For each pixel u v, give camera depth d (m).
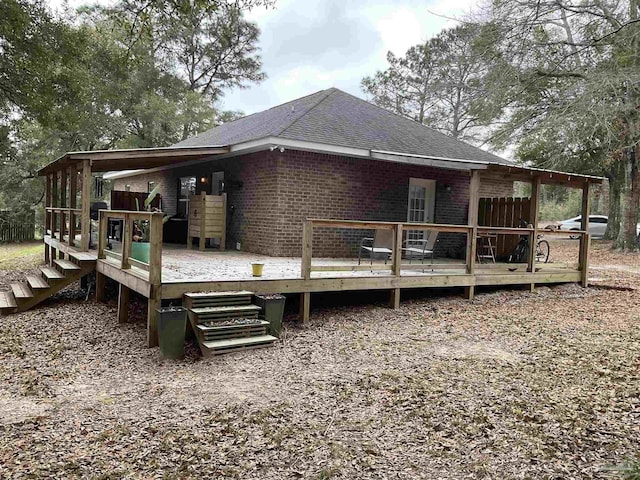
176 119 23.69
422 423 3.82
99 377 5.01
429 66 29.36
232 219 12.10
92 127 21.84
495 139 16.52
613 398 4.26
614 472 3.05
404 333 6.58
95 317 7.51
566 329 6.87
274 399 4.30
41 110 12.60
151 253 5.80
